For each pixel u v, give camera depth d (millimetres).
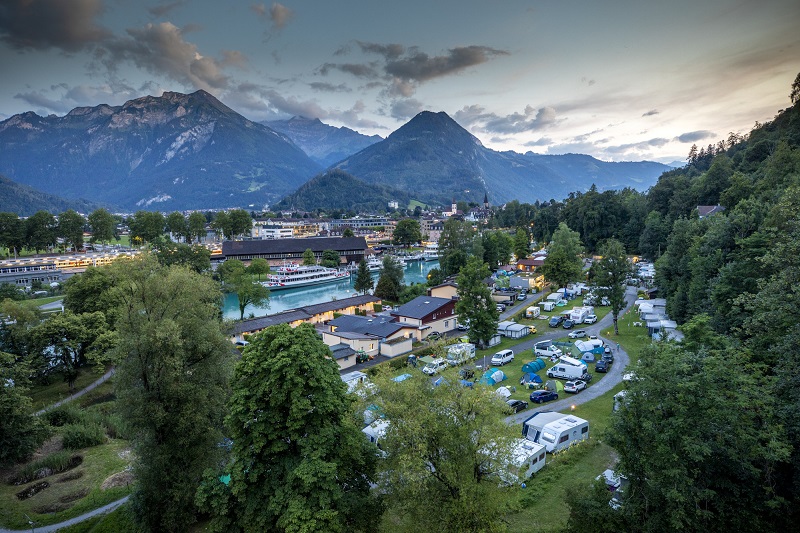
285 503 26469
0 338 66750
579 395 55938
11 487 41875
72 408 56188
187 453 37281
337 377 31469
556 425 43281
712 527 25609
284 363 28078
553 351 70438
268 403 29422
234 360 42344
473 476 27422
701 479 25969
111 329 72750
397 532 29344
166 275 42031
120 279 41281
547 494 35844
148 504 35750
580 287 121812
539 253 186375
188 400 37344
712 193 140875
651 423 25078
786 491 26281
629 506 26406
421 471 26203
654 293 106125
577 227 189375
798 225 31688
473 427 27719
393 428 27953
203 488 29594
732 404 24734
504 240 173375
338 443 29078
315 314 100125
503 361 68125
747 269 49594
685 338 39438
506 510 31016
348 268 194250
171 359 36062
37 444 45062
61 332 66312
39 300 123562
